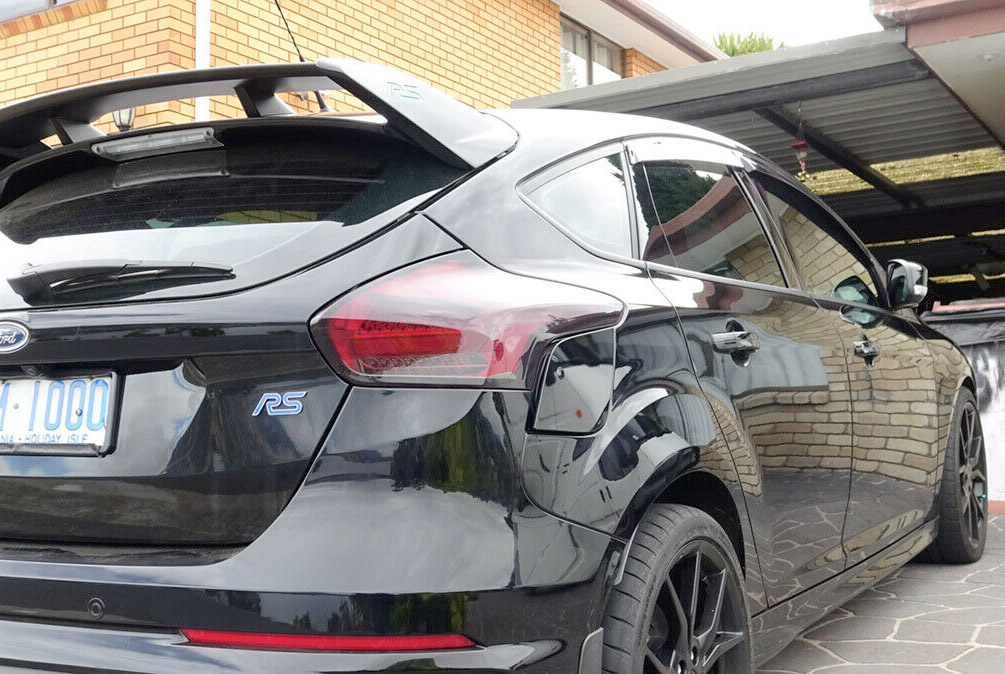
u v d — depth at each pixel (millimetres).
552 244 2035
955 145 11219
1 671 1740
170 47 7594
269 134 2086
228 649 1613
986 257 17375
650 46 14523
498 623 1637
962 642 3359
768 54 7398
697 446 2100
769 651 2590
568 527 1751
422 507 1616
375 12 9789
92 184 2229
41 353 1792
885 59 7332
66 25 8094
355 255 1754
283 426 1657
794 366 2689
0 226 2205
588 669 1784
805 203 3406
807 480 2719
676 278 2363
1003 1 6469
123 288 1794
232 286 1729
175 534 1718
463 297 1727
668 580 2062
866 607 3846
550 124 2342
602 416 1878
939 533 4332
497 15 11617
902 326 3834
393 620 1578
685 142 2773
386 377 1641
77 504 1803
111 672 1653
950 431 4203
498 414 1683
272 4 8578
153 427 1751
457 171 1973
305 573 1597
